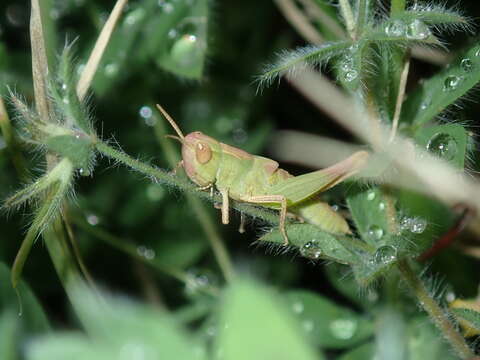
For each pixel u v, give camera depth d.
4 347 0.07
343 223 0.10
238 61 0.14
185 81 0.13
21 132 0.10
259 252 0.12
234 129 0.14
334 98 0.13
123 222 0.12
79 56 0.13
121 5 0.11
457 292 0.11
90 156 0.09
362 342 0.11
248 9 0.14
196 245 0.12
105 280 0.12
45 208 0.09
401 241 0.09
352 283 0.11
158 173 0.10
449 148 0.10
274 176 0.10
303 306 0.11
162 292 0.12
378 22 0.10
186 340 0.05
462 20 0.09
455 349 0.10
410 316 0.11
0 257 0.12
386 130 0.10
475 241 0.11
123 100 0.13
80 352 0.05
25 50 0.13
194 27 0.12
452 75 0.10
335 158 0.13
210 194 0.10
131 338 0.05
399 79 0.10
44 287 0.12
